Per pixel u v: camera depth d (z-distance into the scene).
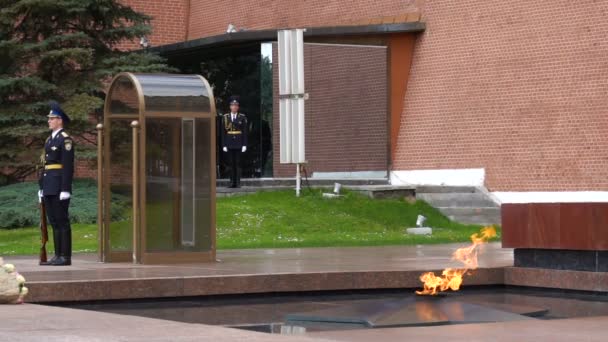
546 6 30.08
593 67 28.84
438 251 20.31
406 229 27.84
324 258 18.33
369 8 35.06
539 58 30.14
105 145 18.48
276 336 9.16
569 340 9.26
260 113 33.81
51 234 26.38
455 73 32.31
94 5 29.94
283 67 27.64
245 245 22.86
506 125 30.81
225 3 41.03
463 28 32.19
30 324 10.12
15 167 29.77
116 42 31.48
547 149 29.72
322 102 33.50
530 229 15.75
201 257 17.80
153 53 33.72
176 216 17.75
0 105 29.52
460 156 31.92
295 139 27.69
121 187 18.27
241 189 30.62
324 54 33.53
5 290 12.35
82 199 28.19
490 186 31.06
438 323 11.50
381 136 33.59
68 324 10.12
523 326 10.34
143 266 16.88
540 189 29.78
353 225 27.36
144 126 17.59
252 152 34.03
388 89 33.62
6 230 27.17
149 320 10.47
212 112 17.95
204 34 42.12
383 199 30.14
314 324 11.88
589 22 29.02
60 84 29.84
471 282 15.74
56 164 17.55
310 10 37.19
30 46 29.25
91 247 23.17
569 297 14.90
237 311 13.22
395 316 11.76
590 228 15.09
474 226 29.09
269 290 14.66
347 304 13.67
